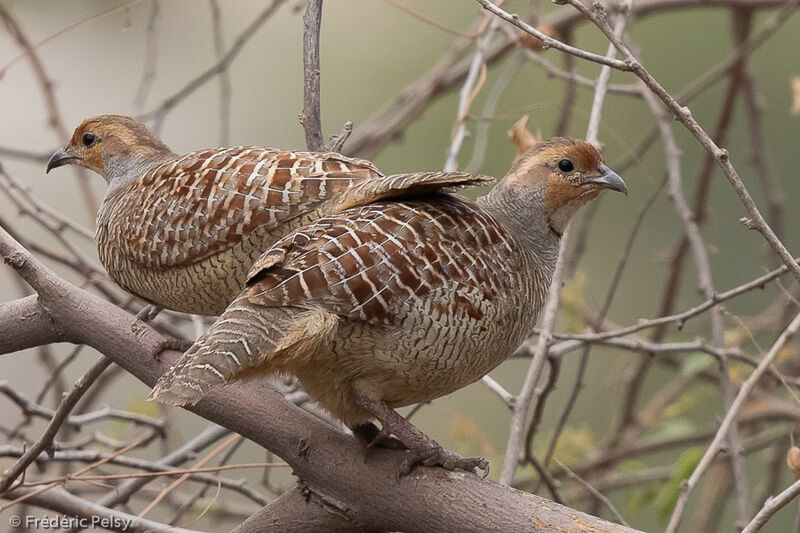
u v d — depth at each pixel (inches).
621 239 602.2
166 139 609.9
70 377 552.1
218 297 298.8
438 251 249.1
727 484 459.2
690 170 610.5
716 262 601.6
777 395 507.2
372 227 247.6
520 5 605.6
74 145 350.6
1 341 285.6
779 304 475.2
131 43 599.5
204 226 289.1
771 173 486.3
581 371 383.6
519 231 299.7
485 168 582.6
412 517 249.0
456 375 258.8
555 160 300.7
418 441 252.5
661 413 476.7
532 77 588.1
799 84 379.9
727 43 617.6
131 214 301.7
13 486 294.8
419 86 493.7
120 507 370.0
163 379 225.0
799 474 257.4
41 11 507.8
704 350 366.6
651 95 407.8
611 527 228.5
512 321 264.1
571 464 463.8
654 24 625.9
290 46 638.5
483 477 248.5
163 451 373.4
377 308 241.0
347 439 261.6
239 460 513.0
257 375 239.8
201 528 461.7
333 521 260.7
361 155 471.5
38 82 466.0
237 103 627.2
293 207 284.4
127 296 420.8
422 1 627.8
